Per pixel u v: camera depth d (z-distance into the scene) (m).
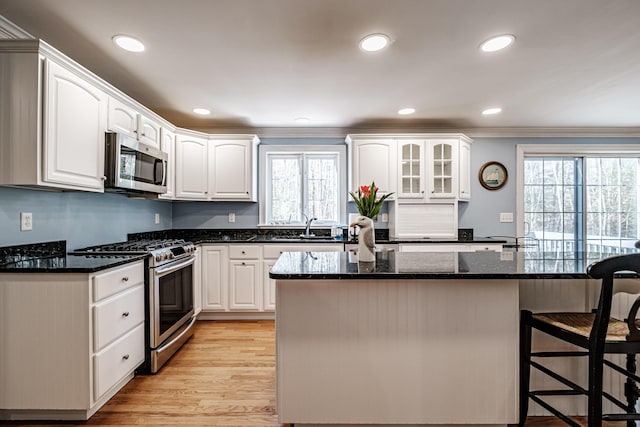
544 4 1.68
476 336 1.64
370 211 1.88
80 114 1.98
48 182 1.75
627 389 1.61
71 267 1.78
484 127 4.11
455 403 1.65
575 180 4.23
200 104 3.20
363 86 2.76
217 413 1.90
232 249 3.54
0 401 1.77
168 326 2.56
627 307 1.79
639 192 4.21
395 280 1.61
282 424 1.80
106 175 2.23
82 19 1.78
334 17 1.78
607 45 2.09
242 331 3.25
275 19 1.79
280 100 3.09
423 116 3.63
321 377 1.65
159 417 1.86
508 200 4.18
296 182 4.22
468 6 1.69
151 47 2.09
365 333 1.64
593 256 2.04
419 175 3.86
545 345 1.80
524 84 2.73
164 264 2.52
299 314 1.64
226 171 3.77
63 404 1.78
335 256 2.07
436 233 3.91
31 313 1.77
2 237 1.90
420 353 1.64
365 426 1.69
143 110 2.74
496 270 1.55
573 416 1.81
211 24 1.83
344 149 4.13
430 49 2.13
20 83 1.70
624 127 4.11
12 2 1.62
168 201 4.02
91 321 1.79
